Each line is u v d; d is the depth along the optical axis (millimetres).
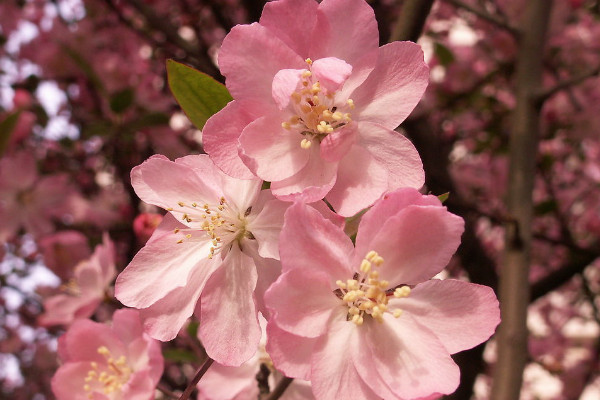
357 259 179
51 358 687
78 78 541
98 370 234
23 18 600
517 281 289
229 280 190
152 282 192
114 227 511
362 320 178
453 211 424
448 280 182
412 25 245
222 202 192
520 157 322
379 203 175
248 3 368
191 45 407
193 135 575
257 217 192
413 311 182
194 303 190
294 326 174
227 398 239
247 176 181
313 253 175
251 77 181
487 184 648
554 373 538
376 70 184
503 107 592
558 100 628
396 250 179
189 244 196
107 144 503
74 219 518
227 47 180
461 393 412
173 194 197
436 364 177
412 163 179
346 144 180
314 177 182
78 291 314
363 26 182
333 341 179
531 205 309
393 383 177
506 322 282
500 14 619
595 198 658
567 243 482
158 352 226
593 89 638
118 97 439
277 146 183
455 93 619
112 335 235
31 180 495
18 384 727
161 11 563
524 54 351
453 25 679
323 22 181
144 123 449
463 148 670
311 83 182
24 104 487
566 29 640
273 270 189
